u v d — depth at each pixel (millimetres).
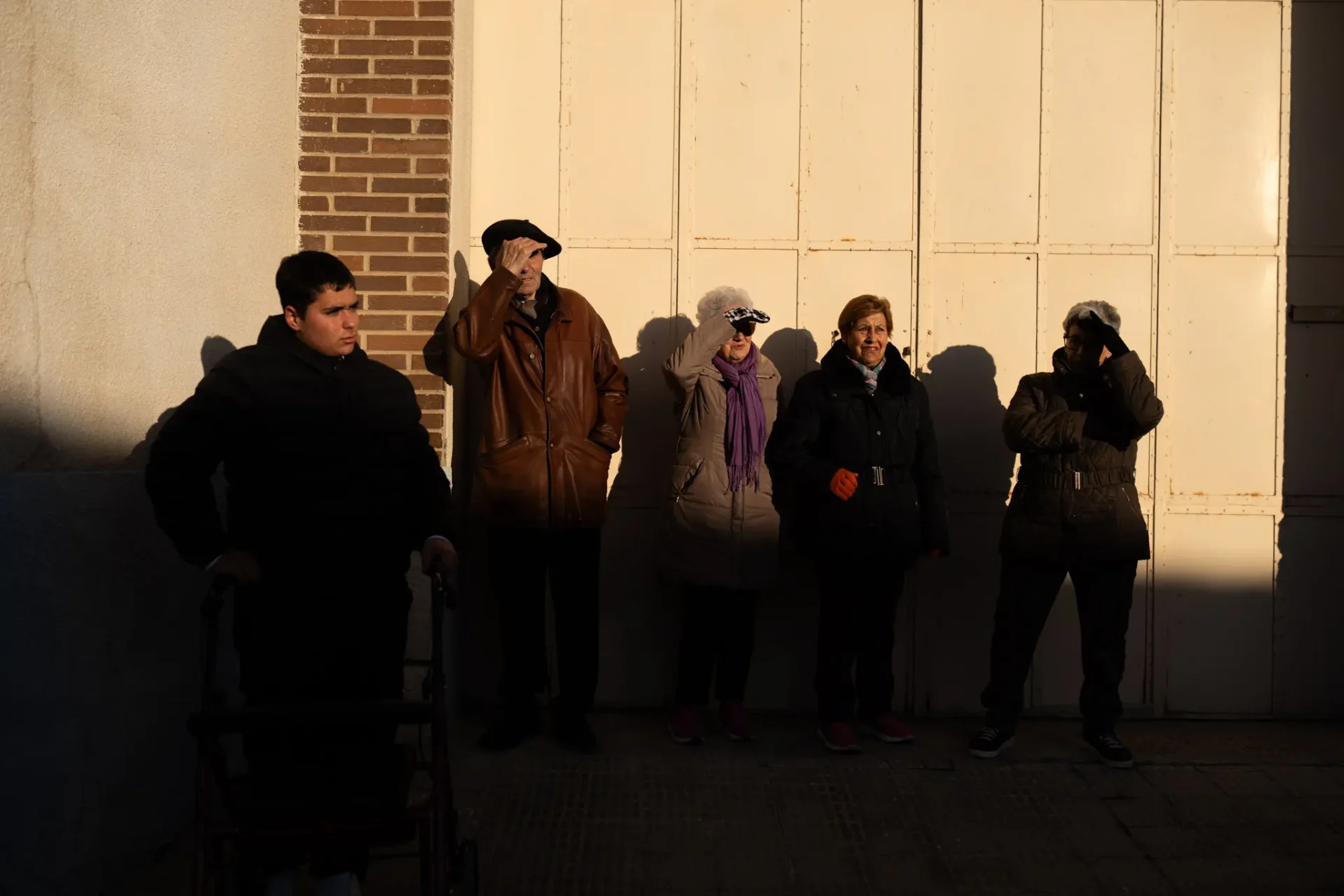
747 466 4434
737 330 4488
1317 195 4887
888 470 4395
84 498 2977
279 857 2674
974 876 3492
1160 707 4926
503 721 4453
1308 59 4879
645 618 4949
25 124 2734
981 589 4938
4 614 2660
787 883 3436
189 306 3600
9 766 2680
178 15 3492
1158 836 3771
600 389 4477
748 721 4750
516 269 4148
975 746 4426
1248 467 4898
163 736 3430
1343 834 3803
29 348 2775
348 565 2861
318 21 4484
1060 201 4914
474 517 4922
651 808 3920
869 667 4617
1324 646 4902
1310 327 4891
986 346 4922
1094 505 4270
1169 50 4883
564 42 4898
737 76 4906
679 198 4910
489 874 3434
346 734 2777
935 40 4898
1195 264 4902
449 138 4477
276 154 4273
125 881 3219
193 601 3617
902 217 4918
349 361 2980
